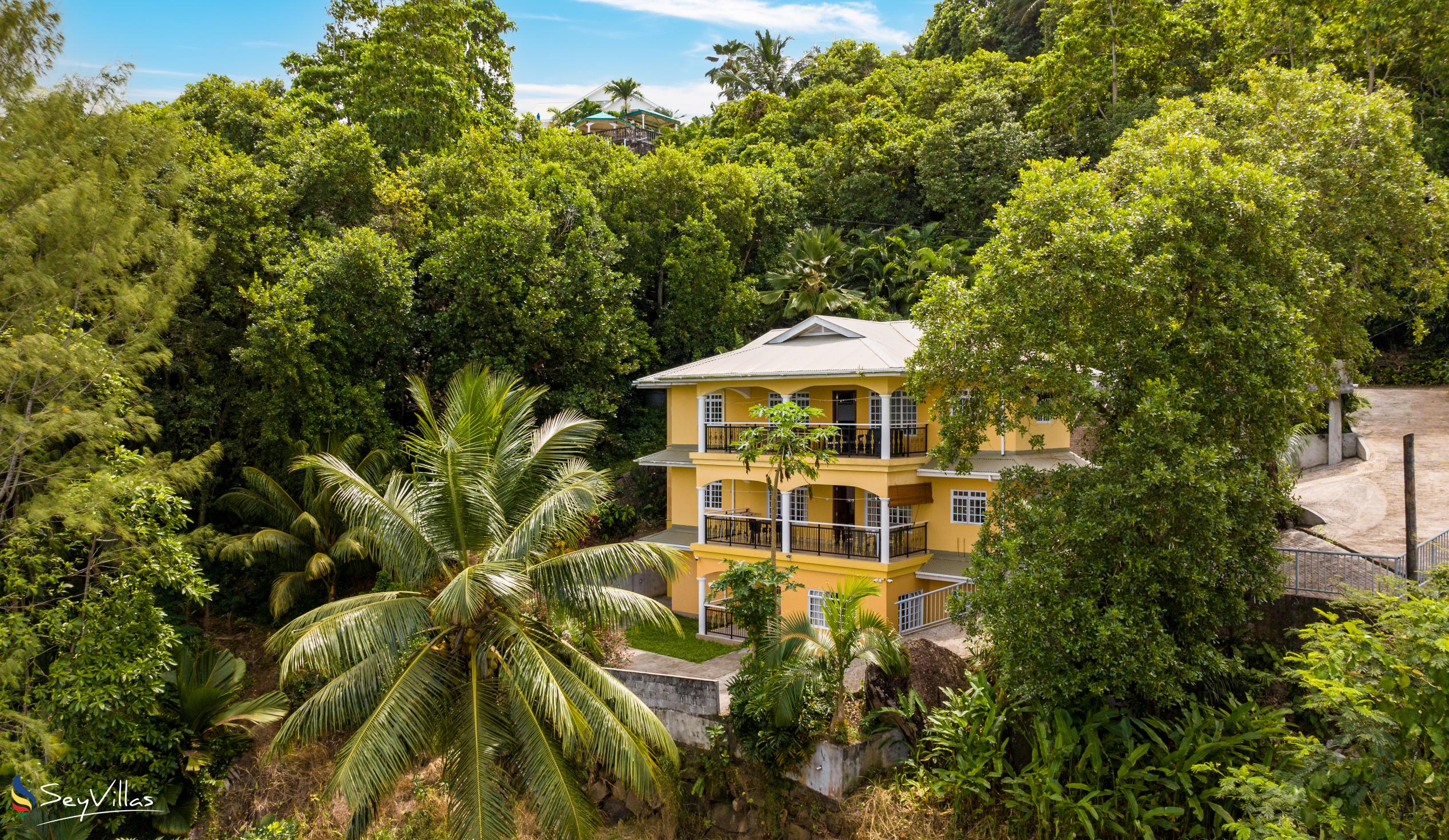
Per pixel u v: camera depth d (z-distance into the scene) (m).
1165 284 11.35
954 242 34.62
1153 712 11.70
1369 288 17.50
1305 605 12.57
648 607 13.09
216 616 21.30
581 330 25.44
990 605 11.60
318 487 20.08
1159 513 10.80
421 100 30.12
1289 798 7.94
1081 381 11.71
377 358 23.84
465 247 23.70
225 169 21.02
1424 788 7.75
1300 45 25.45
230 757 16.56
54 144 14.69
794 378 20.77
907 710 13.41
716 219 33.06
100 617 14.09
